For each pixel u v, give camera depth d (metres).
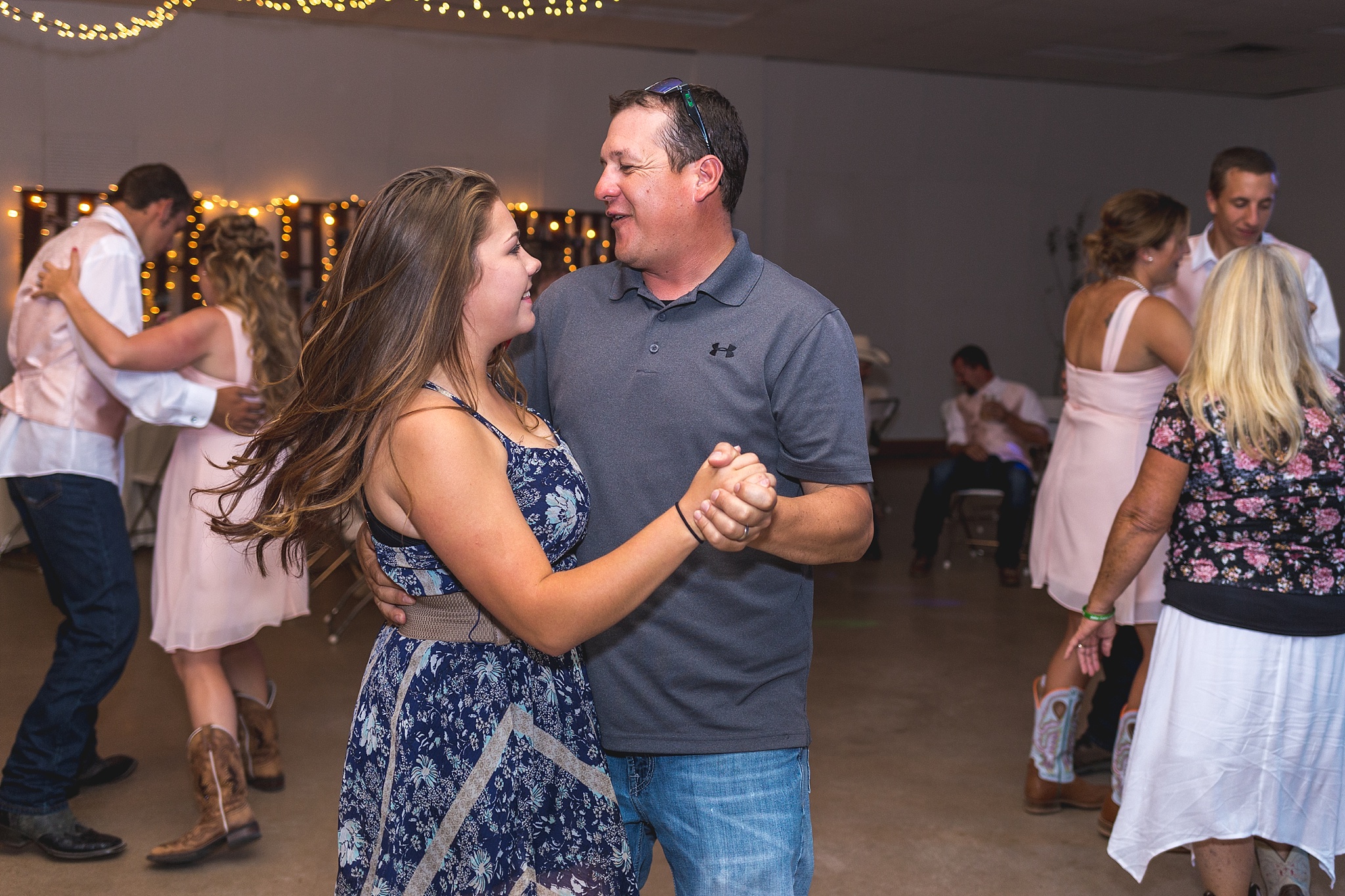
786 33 10.25
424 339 1.49
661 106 1.67
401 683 1.58
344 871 1.63
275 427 1.59
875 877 3.01
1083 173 13.07
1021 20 9.61
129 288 3.02
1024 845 3.21
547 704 1.64
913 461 12.10
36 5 8.90
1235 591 2.28
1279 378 2.24
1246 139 13.55
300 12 9.45
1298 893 2.34
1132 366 3.21
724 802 1.73
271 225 9.80
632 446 1.73
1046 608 5.96
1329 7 8.98
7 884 2.90
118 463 3.13
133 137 9.30
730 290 1.72
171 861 2.96
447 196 1.53
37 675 4.52
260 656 3.50
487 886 1.55
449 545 1.46
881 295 12.45
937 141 12.44
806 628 1.81
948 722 4.23
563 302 1.88
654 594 1.73
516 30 10.05
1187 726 2.33
